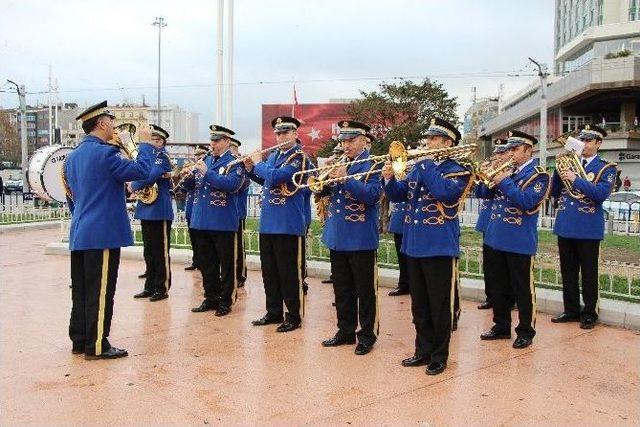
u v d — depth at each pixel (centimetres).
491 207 634
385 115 1669
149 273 754
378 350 544
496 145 629
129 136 573
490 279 584
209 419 395
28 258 1070
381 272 835
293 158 601
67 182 543
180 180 819
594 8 4812
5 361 509
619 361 513
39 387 450
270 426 386
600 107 3838
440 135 489
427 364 502
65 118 5941
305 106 2972
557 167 637
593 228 613
